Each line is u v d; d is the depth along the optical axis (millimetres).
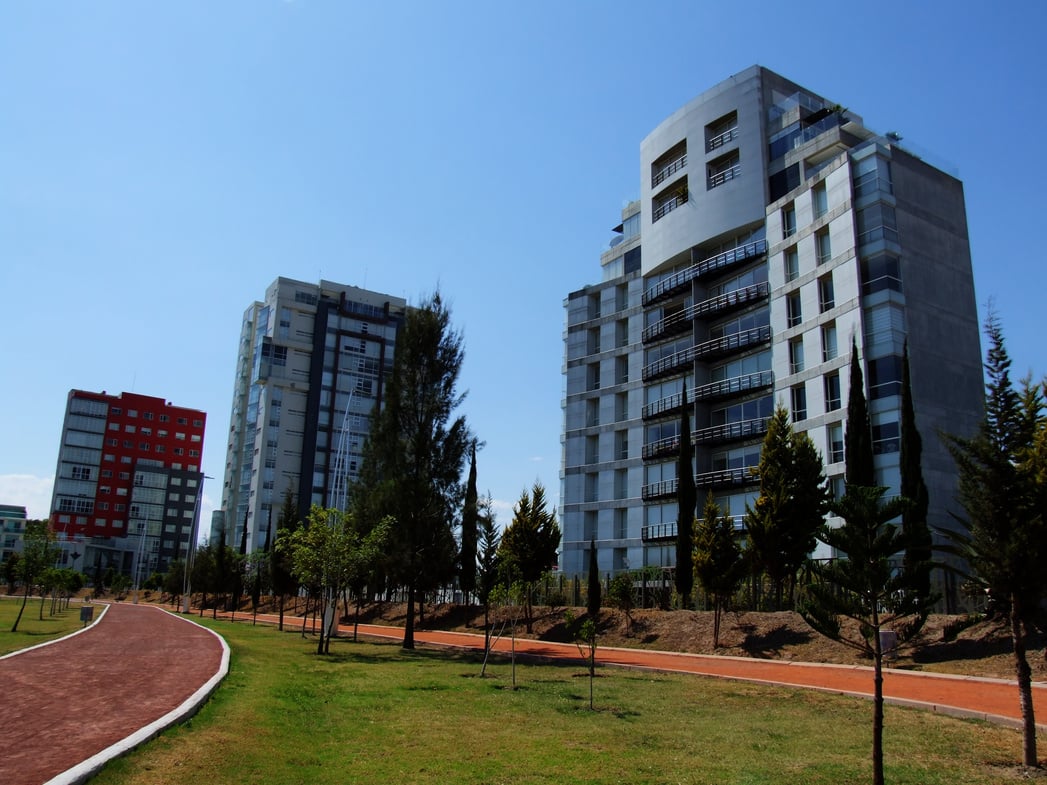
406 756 10164
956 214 40156
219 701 13250
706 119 50906
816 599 10070
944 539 33031
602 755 10469
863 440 30688
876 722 8883
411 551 31109
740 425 45281
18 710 11914
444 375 34469
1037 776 9734
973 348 38312
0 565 97438
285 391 97938
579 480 57844
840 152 42500
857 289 37500
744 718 13859
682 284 50906
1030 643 19906
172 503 148125
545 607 40688
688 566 36438
